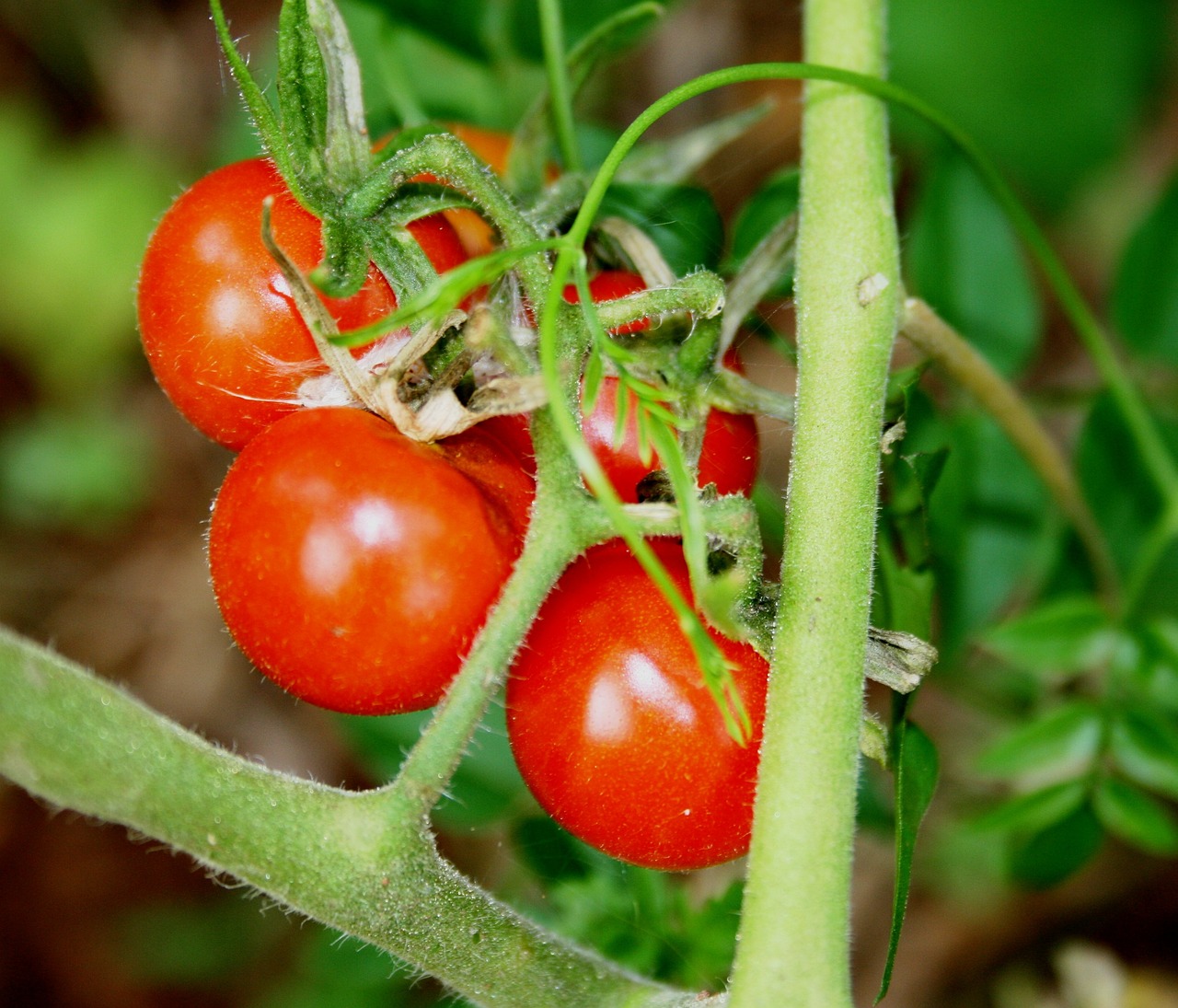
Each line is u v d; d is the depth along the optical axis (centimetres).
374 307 21
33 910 45
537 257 20
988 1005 38
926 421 28
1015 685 33
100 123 54
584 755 21
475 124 29
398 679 20
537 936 21
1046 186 41
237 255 21
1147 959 38
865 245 22
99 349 52
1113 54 41
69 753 19
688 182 30
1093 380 44
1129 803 28
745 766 21
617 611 21
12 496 52
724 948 26
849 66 24
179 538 52
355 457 20
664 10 30
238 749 47
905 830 21
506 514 21
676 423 19
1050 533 30
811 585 20
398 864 20
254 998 44
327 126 20
